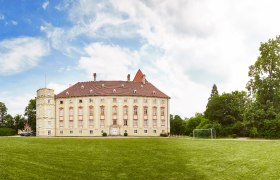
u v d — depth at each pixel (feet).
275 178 78.95
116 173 86.69
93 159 105.09
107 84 399.24
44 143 153.38
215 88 466.29
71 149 128.47
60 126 390.63
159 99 396.16
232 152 119.24
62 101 392.68
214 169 90.02
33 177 80.48
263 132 244.01
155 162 100.53
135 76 440.04
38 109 393.70
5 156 106.63
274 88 262.26
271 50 266.16
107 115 382.01
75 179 80.28
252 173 84.12
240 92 333.83
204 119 339.16
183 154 115.85
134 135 381.60
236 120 319.27
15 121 495.82
